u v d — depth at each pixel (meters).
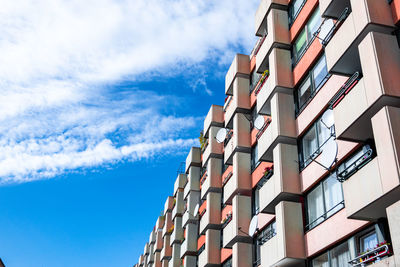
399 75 13.52
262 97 23.84
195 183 41.00
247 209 25.91
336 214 16.72
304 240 18.77
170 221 49.81
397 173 11.91
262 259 20.56
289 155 20.59
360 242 15.36
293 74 22.50
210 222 32.12
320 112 19.23
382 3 14.82
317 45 20.22
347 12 17.41
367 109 13.70
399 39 14.41
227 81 32.16
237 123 28.58
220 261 30.94
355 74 15.76
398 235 11.47
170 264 42.97
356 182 13.61
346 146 16.66
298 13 23.05
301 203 19.67
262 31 26.53
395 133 12.39
